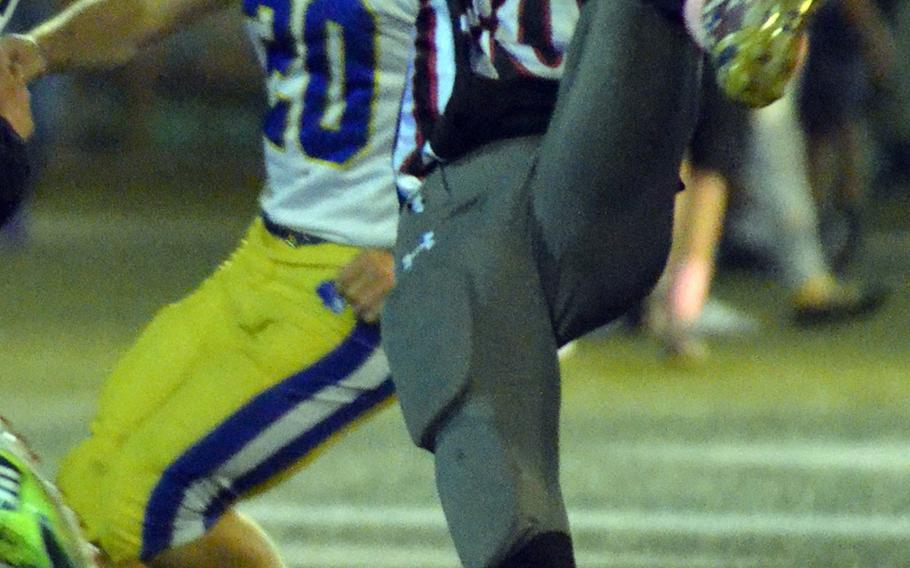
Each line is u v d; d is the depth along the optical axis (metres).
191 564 9.67
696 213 23.38
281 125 9.63
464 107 7.60
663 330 23.61
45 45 9.55
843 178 31.34
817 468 17.78
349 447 18.97
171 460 9.50
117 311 28.97
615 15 6.83
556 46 7.51
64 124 55.97
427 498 16.62
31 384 22.31
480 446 7.14
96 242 39.75
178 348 9.63
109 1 9.69
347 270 9.38
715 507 16.14
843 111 30.86
